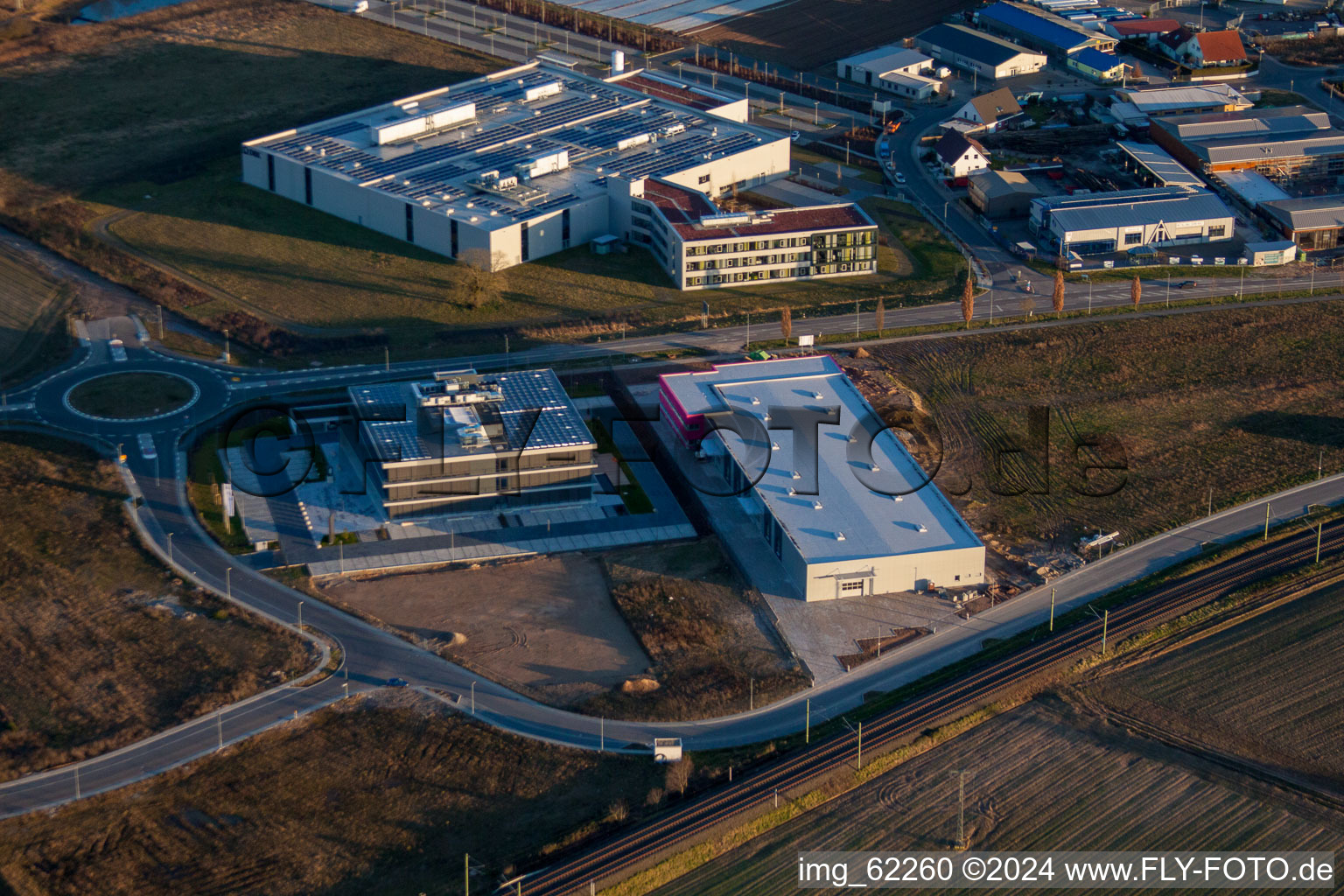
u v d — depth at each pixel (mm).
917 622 184750
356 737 163375
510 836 149500
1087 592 190625
